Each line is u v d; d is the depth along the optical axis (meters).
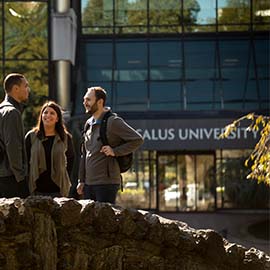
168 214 31.50
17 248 6.12
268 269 7.51
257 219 30.89
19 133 7.30
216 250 7.07
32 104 31.52
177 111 30.98
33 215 6.21
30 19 31.89
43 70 31.78
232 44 33.31
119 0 34.06
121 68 33.00
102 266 6.45
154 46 33.47
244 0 33.88
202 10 33.91
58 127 7.83
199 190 31.67
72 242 6.36
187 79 32.53
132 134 8.04
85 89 32.44
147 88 32.41
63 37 31.81
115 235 6.54
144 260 6.65
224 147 30.23
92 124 8.11
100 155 8.05
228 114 30.42
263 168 10.37
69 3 32.16
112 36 33.62
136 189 31.58
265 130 10.41
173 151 31.66
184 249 6.86
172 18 33.62
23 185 7.47
